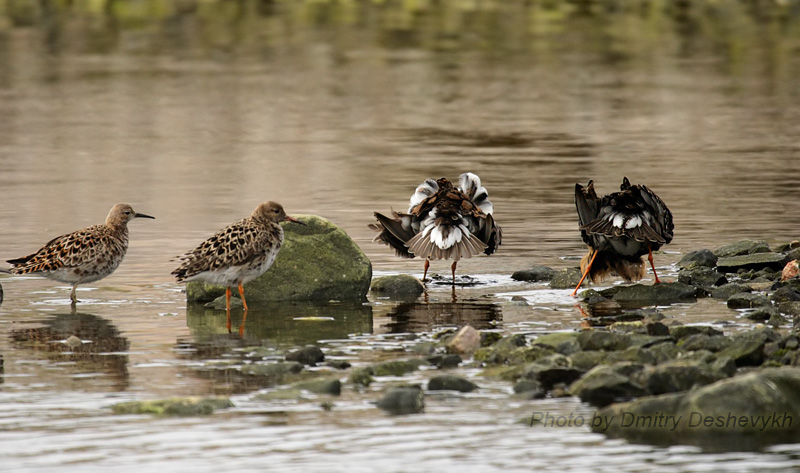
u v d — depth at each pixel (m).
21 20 57.75
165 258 17.41
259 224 14.16
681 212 21.22
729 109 37.03
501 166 27.17
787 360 10.83
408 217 16.05
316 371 11.09
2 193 23.53
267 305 14.66
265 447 8.87
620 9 62.09
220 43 52.16
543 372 10.56
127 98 38.84
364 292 15.28
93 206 22.06
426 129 33.41
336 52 49.69
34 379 10.77
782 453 8.73
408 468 8.44
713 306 14.08
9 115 35.38
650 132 32.78
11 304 14.49
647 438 9.11
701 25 57.88
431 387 10.40
